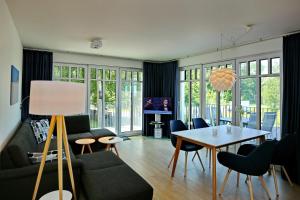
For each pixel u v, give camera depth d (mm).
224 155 2793
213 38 3992
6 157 2170
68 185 2199
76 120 4871
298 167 3141
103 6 2564
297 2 2447
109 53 5527
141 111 6879
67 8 2631
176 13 2777
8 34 2672
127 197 1960
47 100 1688
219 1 2424
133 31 3562
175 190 2975
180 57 6070
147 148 5160
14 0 2406
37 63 5059
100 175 2342
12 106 3123
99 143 4438
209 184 3180
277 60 4059
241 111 4422
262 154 2461
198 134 3387
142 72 6797
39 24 3229
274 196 2836
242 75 4676
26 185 1991
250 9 2648
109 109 6297
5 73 2514
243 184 3191
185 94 6332
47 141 1862
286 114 3715
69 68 5645
